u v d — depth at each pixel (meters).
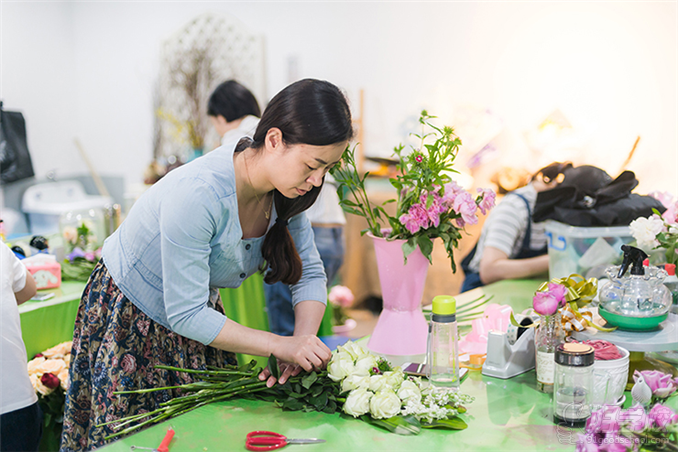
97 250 2.73
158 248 1.31
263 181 1.26
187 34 4.46
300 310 1.48
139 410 1.36
